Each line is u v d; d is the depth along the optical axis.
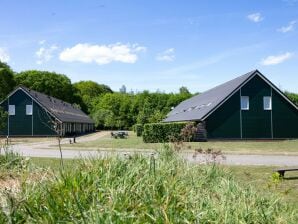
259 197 6.50
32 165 8.24
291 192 10.52
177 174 6.84
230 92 37.28
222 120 37.47
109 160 6.25
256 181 10.62
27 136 52.31
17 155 9.98
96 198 4.84
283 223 5.75
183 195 5.65
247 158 19.92
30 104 52.62
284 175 13.90
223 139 37.31
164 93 92.75
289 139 38.22
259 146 28.69
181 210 5.07
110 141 37.47
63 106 67.62
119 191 4.99
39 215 4.40
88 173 5.49
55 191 4.91
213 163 9.92
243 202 5.96
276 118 38.34
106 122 92.50
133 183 5.53
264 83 38.34
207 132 37.12
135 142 34.72
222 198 5.93
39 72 94.50
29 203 4.60
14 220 4.29
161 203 4.99
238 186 6.97
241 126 37.75
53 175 5.65
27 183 5.52
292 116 38.59
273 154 22.52
